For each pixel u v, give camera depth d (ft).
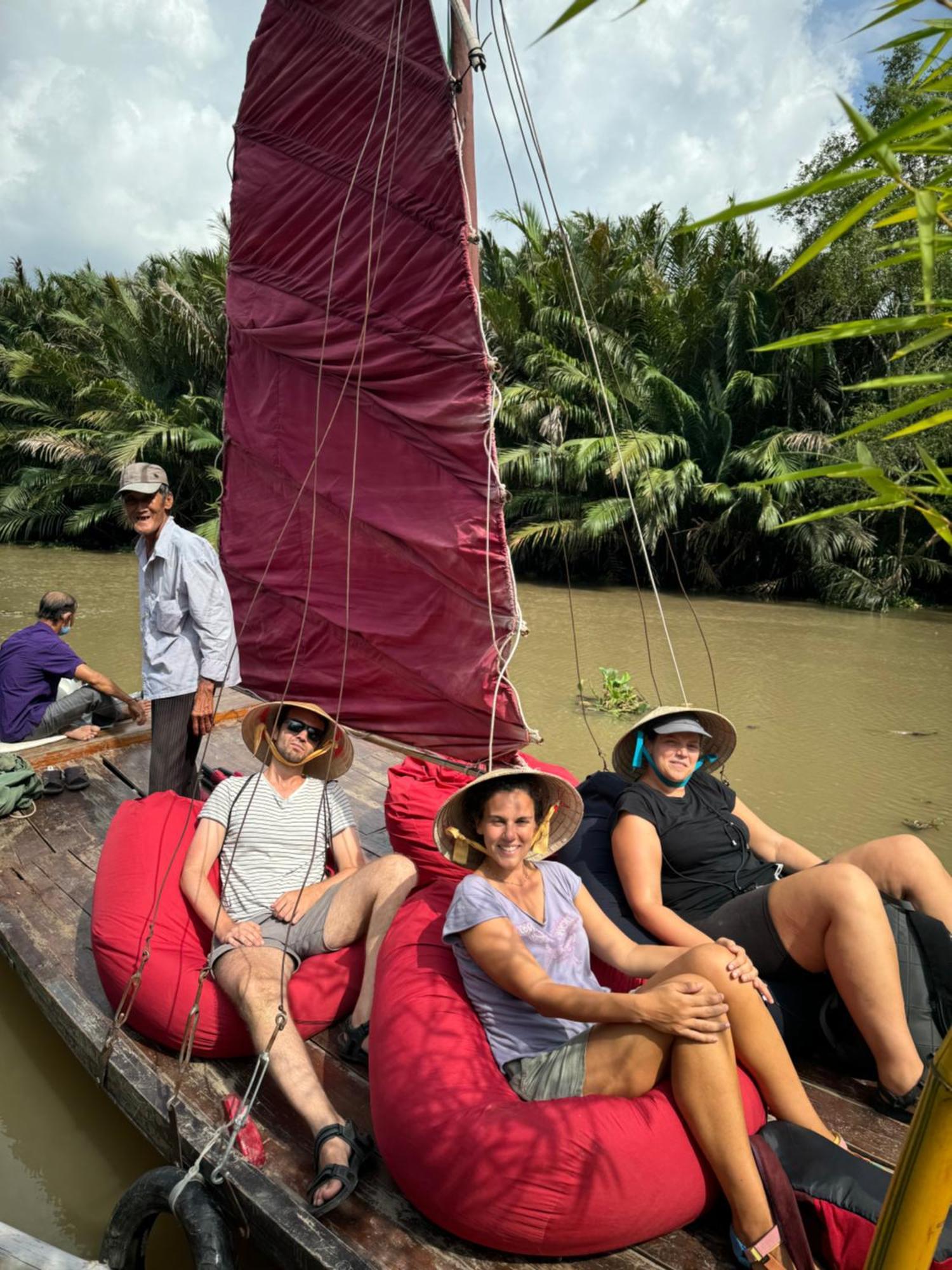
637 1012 7.36
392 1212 7.93
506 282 62.75
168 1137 8.99
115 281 70.54
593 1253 7.34
